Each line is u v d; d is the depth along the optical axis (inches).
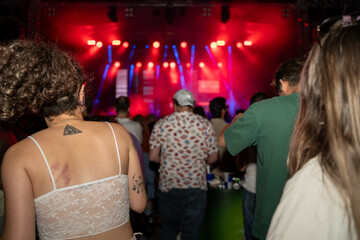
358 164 22.1
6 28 348.5
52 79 37.7
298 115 28.4
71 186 36.2
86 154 38.1
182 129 101.7
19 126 63.6
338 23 26.9
